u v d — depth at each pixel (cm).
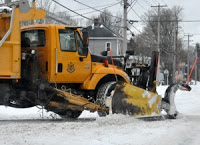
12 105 927
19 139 671
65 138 697
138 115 948
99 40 4606
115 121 881
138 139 711
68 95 927
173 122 964
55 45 913
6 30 847
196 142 713
